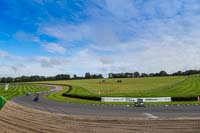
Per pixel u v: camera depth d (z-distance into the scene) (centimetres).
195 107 3469
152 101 4578
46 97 5841
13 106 3262
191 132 1873
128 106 3822
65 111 3130
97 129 1992
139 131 1922
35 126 2092
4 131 1897
